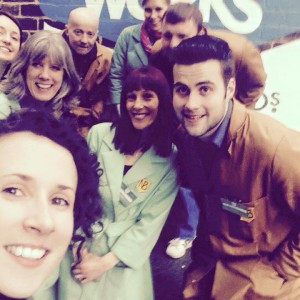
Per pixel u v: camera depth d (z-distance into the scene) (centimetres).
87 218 66
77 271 106
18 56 102
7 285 53
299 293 105
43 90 103
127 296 108
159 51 102
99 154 105
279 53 105
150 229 107
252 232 104
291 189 96
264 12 105
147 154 104
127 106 103
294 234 100
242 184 100
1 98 98
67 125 60
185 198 108
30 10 108
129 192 105
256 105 106
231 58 100
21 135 55
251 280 107
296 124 107
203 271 113
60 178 55
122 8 104
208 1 104
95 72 105
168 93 101
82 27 104
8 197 53
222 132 99
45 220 52
